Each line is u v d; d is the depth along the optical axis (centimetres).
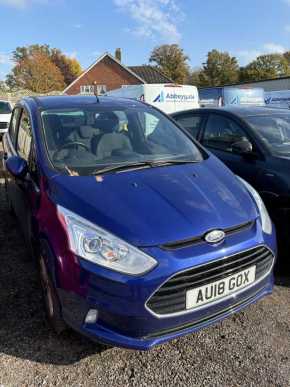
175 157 334
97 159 315
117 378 244
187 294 233
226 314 251
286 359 257
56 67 7712
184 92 1214
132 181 281
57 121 345
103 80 4206
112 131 349
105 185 273
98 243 233
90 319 235
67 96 407
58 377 245
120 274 226
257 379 241
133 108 392
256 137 436
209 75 7319
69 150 319
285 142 439
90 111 367
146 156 329
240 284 254
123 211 247
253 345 271
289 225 368
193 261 231
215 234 242
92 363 257
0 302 325
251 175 416
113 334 230
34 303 323
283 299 326
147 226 238
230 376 244
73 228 242
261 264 268
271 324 293
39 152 313
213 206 261
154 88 1158
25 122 384
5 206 574
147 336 230
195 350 267
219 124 504
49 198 272
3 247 433
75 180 279
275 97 1905
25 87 7138
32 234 305
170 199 262
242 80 6925
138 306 224
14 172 329
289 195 367
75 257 236
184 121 568
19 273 374
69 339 279
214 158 346
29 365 255
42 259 280
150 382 240
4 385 239
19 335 283
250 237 258
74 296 238
